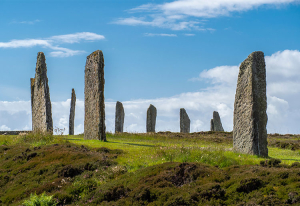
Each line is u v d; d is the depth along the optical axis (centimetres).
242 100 1855
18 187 1443
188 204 1017
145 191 1114
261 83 1808
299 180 1005
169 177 1191
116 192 1169
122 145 2106
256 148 1748
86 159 1572
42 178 1474
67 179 1398
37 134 2261
